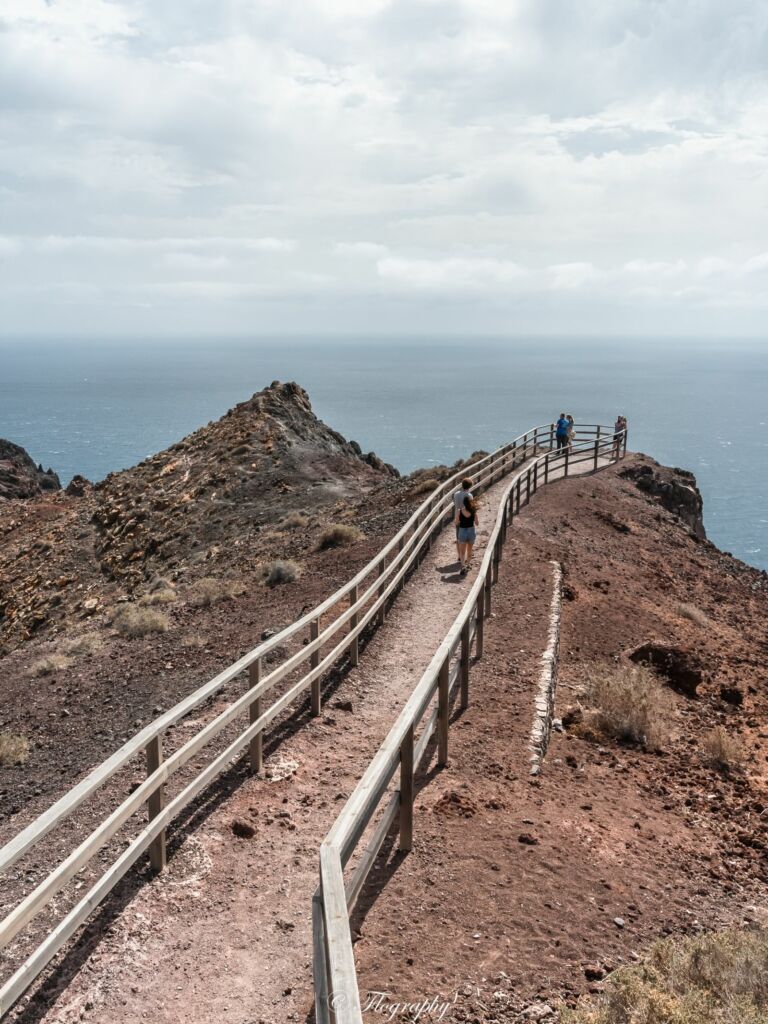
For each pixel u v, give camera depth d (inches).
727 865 307.1
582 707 492.4
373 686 467.5
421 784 329.1
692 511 1592.0
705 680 617.3
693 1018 169.8
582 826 314.2
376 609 531.8
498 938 226.7
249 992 204.8
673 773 413.7
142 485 1863.9
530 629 595.8
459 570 751.7
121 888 252.4
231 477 1717.5
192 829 289.4
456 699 428.1
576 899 254.7
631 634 687.1
